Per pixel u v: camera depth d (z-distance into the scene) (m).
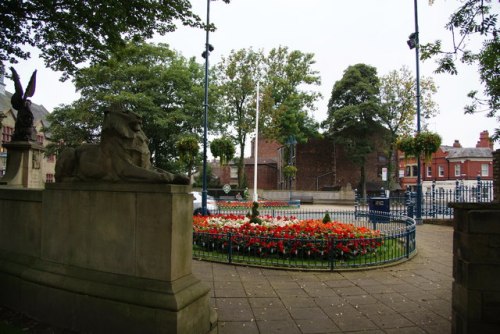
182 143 16.44
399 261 7.64
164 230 3.46
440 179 45.53
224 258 7.61
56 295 4.00
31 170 10.70
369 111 34.41
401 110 34.94
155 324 3.32
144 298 3.39
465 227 3.66
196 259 7.66
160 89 29.39
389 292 5.59
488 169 41.88
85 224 3.97
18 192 4.72
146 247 3.54
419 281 6.22
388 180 37.38
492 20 4.26
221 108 33.44
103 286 3.67
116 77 27.89
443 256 8.38
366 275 6.58
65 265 4.11
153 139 31.02
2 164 28.39
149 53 29.30
